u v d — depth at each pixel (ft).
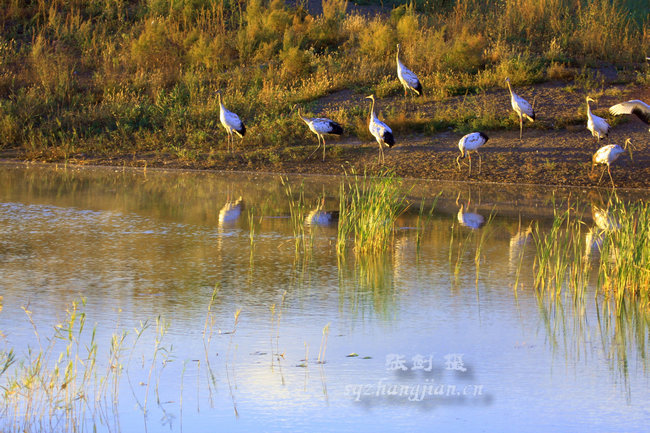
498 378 24.67
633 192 61.46
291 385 24.00
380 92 87.97
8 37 109.09
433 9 114.21
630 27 102.32
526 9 104.01
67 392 23.13
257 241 44.57
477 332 28.84
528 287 34.88
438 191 62.08
